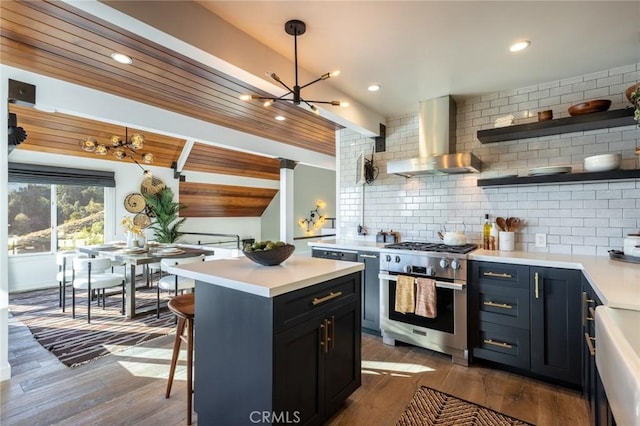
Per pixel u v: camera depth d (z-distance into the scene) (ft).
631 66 8.12
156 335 10.58
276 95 8.46
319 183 33.50
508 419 6.21
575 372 7.01
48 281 17.52
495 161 10.00
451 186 10.86
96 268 11.86
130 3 5.31
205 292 5.78
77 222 18.49
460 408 6.59
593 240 8.40
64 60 8.51
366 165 12.57
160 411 6.47
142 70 9.10
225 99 11.46
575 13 6.09
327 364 5.87
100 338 10.28
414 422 6.14
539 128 8.37
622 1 5.74
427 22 6.48
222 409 5.51
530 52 7.59
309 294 5.47
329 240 12.54
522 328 7.70
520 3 5.84
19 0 6.04
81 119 15.70
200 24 6.18
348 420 6.21
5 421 6.14
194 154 21.35
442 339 8.77
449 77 8.99
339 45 7.43
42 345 9.68
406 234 11.86
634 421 2.03
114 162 19.38
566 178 8.11
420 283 8.95
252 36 7.11
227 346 5.42
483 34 6.88
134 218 20.27
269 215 30.55
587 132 8.57
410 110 11.73
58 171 17.01
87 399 6.88
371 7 6.04
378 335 10.48
